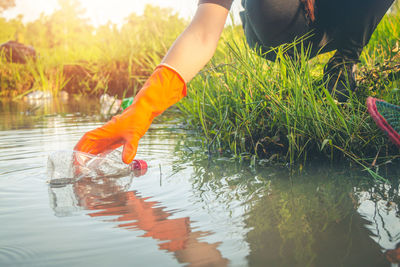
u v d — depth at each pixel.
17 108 5.14
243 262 0.92
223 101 2.72
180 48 1.62
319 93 2.15
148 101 1.61
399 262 0.91
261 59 2.61
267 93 2.21
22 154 2.16
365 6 2.07
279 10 2.03
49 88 7.57
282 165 1.95
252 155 2.14
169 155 2.20
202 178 1.70
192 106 3.21
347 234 1.07
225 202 1.37
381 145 1.98
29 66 8.23
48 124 3.45
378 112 1.56
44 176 1.73
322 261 0.92
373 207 1.29
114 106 5.26
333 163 1.96
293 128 2.09
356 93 2.38
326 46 2.37
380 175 1.70
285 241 1.03
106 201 1.39
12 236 1.09
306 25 2.14
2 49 8.64
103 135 1.65
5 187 1.57
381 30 3.30
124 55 6.84
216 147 2.41
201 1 1.71
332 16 2.15
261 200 1.39
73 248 1.01
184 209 1.30
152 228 1.13
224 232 1.10
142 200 1.40
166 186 1.58
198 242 1.03
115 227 1.15
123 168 1.82
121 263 0.92
